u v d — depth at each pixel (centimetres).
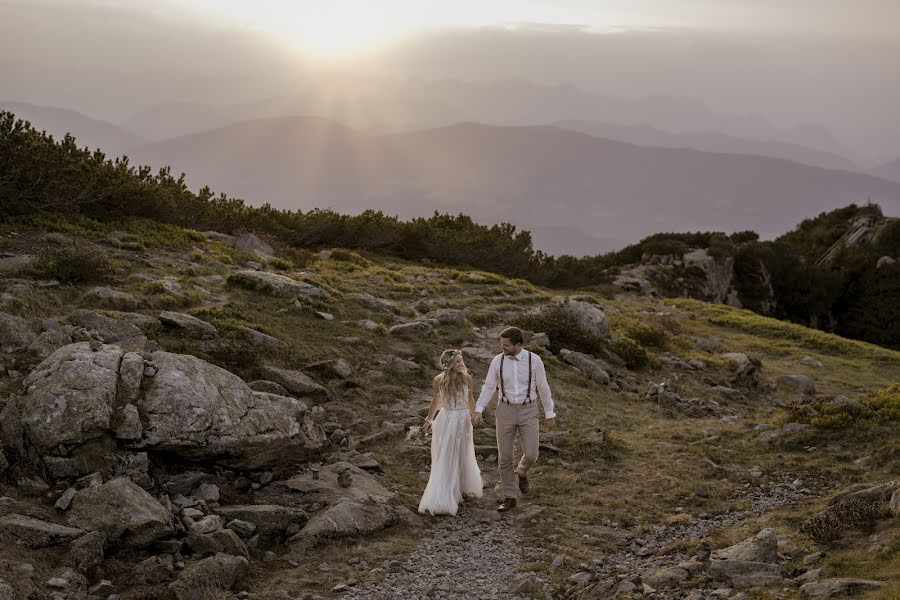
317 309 1767
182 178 2972
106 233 2066
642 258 5741
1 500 681
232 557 681
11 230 1792
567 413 1447
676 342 2547
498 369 945
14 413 777
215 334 1302
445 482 921
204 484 830
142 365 881
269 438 880
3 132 1953
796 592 618
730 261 5634
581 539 844
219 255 2194
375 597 668
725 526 891
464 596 684
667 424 1455
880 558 666
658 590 674
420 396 1382
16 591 560
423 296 2430
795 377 2264
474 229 4275
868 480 1032
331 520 796
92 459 764
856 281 6266
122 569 651
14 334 1004
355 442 1114
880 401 1366
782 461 1152
